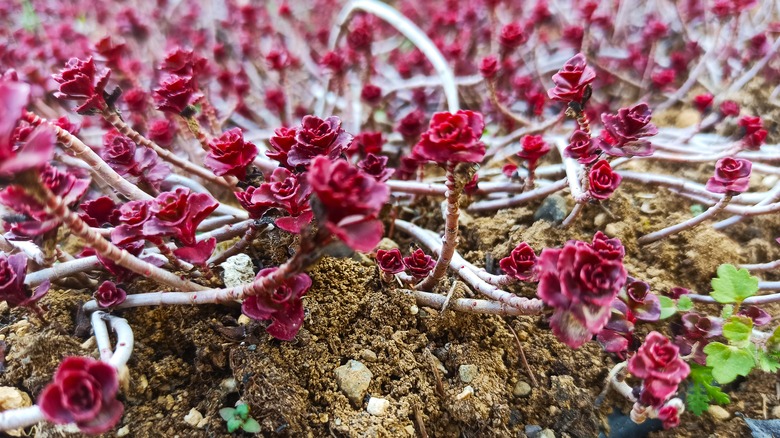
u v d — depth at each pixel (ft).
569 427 0.57
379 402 0.55
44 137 0.38
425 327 0.60
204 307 0.60
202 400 0.56
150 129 0.75
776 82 0.99
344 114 1.05
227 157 0.54
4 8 1.22
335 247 0.43
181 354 0.59
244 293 0.49
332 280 0.62
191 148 0.87
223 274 0.60
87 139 0.90
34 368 0.54
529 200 0.74
